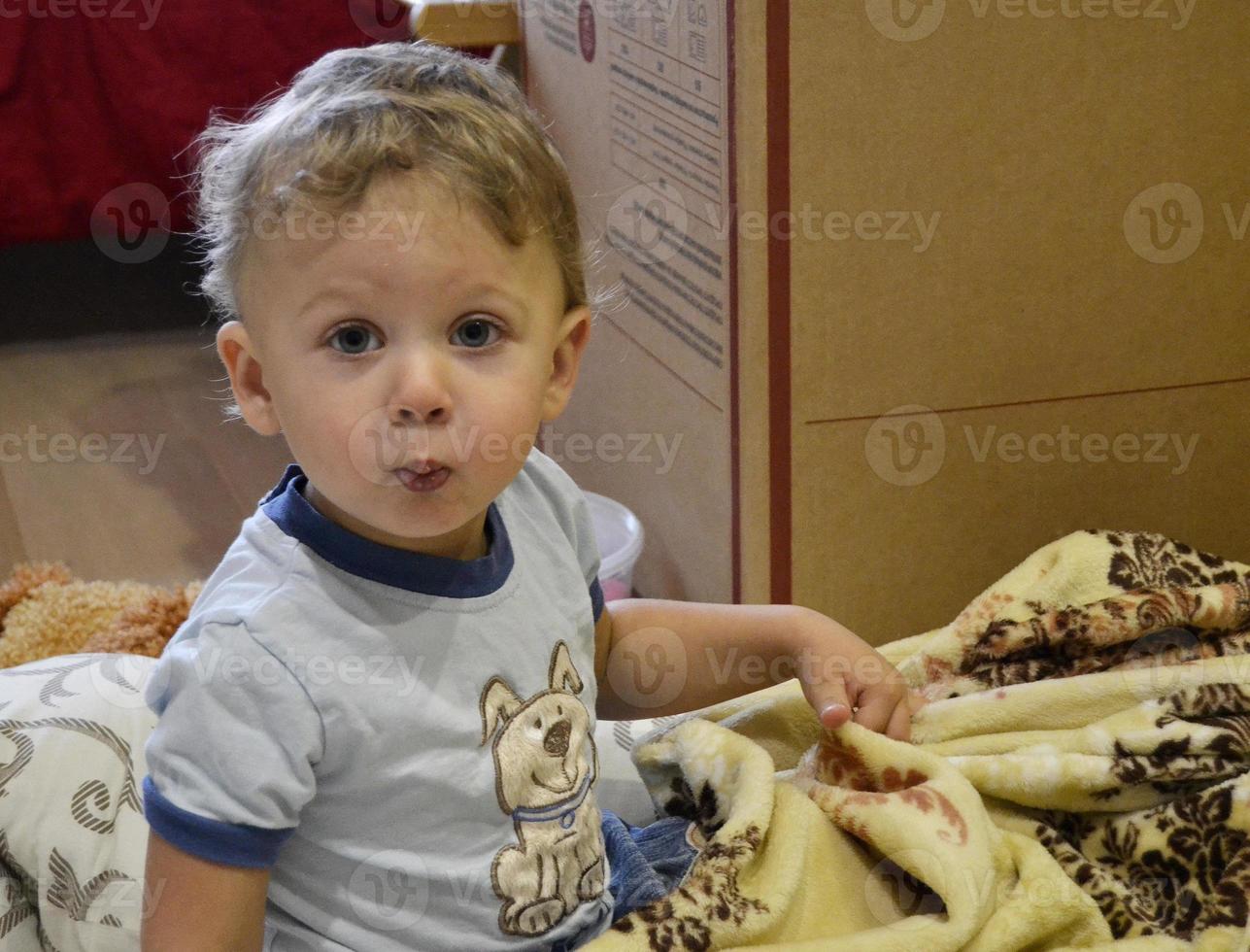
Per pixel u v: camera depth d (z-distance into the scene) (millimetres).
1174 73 1105
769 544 1202
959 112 1081
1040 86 1087
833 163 1078
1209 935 741
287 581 670
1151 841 822
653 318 1320
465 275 631
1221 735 835
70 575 1542
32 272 2477
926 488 1209
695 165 1158
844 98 1060
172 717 641
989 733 886
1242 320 1204
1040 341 1175
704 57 1104
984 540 1241
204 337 2330
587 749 757
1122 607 931
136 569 1686
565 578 785
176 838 628
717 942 709
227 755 629
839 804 782
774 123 1058
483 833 701
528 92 1555
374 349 639
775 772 895
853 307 1130
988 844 755
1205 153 1138
